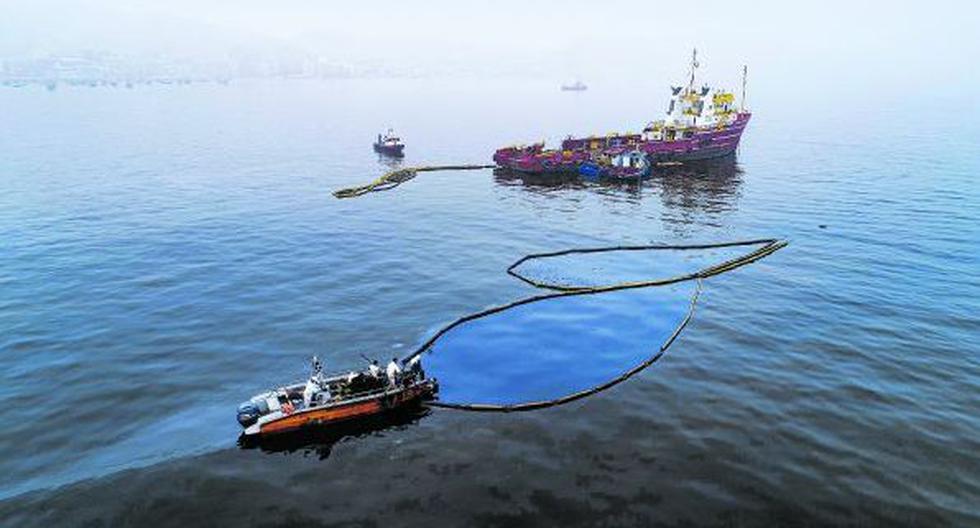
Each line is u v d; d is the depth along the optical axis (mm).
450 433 30516
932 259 57188
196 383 35219
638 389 34531
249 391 34531
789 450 28969
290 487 26609
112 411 32500
